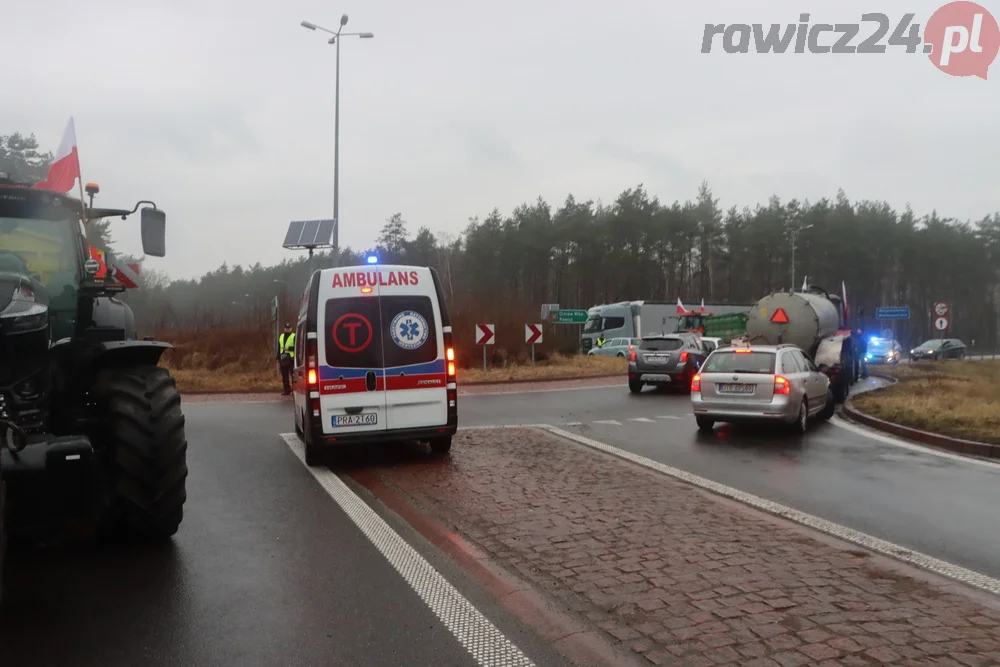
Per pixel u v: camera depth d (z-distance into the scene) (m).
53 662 4.05
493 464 9.41
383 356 9.72
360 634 4.41
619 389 21.50
